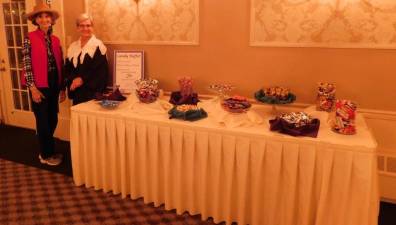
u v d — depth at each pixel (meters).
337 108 2.03
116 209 2.47
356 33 2.37
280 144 1.98
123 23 3.16
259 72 2.71
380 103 2.43
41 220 2.35
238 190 2.16
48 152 3.30
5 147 3.73
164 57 3.05
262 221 2.17
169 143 2.28
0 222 2.33
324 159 1.89
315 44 2.49
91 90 3.08
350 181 1.86
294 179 1.98
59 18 3.48
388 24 2.28
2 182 2.91
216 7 2.74
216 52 2.83
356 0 2.33
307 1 2.45
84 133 2.62
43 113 3.14
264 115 2.40
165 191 2.40
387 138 2.46
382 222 2.30
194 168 2.26
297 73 2.60
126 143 2.47
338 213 1.93
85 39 3.11
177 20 2.91
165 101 2.69
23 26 3.97
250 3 2.62
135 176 2.52
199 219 2.35
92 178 2.74
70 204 2.55
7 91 4.41
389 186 2.50
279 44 2.59
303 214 2.01
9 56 4.25
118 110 2.54
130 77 3.14
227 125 2.15
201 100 2.80
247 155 2.07
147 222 2.32
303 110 2.42
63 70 3.22
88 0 3.28
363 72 2.42
